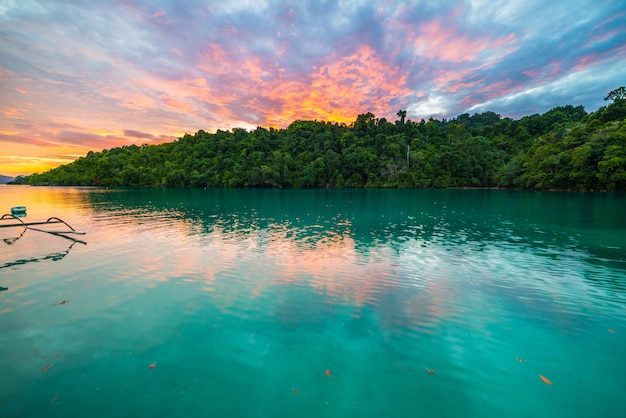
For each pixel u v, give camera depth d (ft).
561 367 20.61
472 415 16.60
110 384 19.01
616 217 90.22
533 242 58.34
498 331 25.31
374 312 28.81
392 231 70.44
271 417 16.44
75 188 336.29
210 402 17.54
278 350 22.68
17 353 22.09
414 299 31.71
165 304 30.48
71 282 36.68
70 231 67.00
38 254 49.55
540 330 25.44
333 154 349.41
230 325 26.35
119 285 35.70
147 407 17.13
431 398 17.85
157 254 49.62
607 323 26.55
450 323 26.66
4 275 39.17
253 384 19.13
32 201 154.92
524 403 17.43
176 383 19.16
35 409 16.92
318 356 22.00
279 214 103.60
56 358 21.56
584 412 16.74
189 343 23.58
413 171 326.24
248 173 353.92
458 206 128.26
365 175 347.97
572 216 93.30
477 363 21.12
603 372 20.07
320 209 119.75
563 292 33.47
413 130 405.59
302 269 41.65
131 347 23.00
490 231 69.92
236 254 49.65
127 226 77.56
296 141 425.69
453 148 349.20
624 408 17.01
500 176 288.10
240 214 103.50
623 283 36.09
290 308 29.60
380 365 20.97
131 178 392.27
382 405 17.33
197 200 166.20
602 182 202.08
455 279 37.65
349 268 42.09
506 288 34.65
